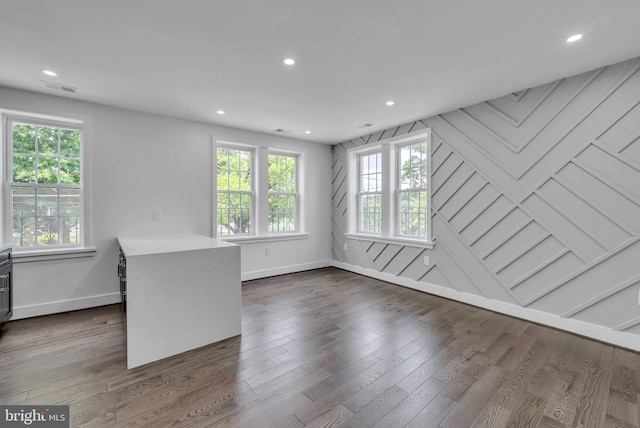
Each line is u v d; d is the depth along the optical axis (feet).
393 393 6.07
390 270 14.82
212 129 13.89
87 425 5.12
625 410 5.56
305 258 17.46
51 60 7.89
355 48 7.34
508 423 5.23
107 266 11.34
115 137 11.47
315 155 17.72
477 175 11.12
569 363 7.23
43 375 6.63
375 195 16.20
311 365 7.13
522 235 9.98
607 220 8.25
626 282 7.96
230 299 8.62
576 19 6.15
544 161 9.38
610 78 8.13
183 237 11.95
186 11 5.93
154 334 7.32
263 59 7.88
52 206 10.75
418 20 6.23
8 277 9.07
